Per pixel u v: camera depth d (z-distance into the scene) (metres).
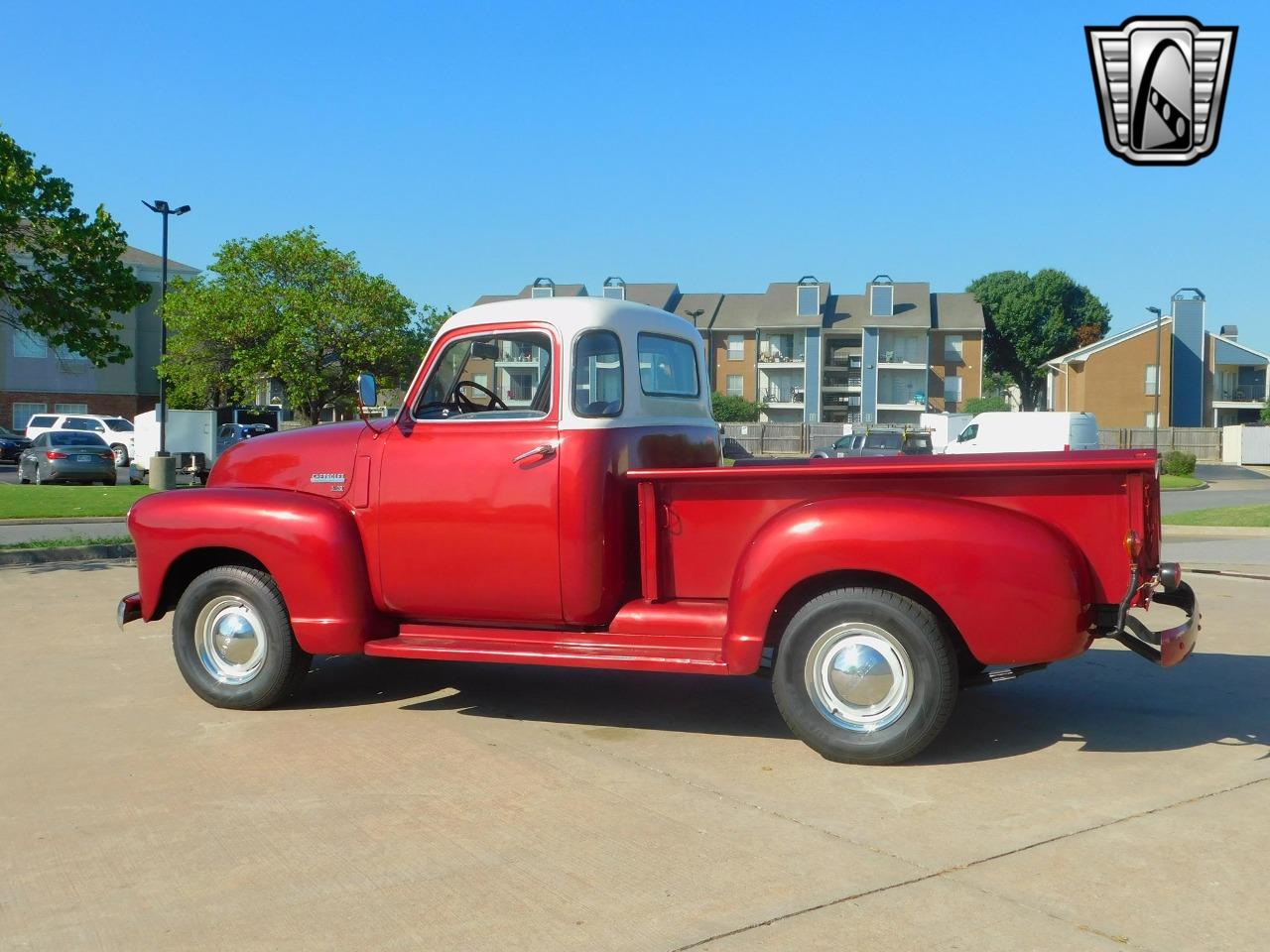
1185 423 62.53
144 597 6.36
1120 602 4.76
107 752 5.41
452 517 5.76
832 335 71.75
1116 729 5.73
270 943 3.38
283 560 5.96
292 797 4.72
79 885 3.83
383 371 44.16
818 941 3.34
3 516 18.48
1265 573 11.97
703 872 3.87
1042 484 4.82
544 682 6.95
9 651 7.93
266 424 43.62
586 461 5.54
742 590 5.07
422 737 5.66
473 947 3.34
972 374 69.75
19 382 51.34
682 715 6.10
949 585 4.78
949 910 3.53
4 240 15.66
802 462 5.69
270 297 42.94
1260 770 5.02
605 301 5.87
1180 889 3.69
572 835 4.25
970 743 5.47
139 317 54.38
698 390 6.58
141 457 31.84
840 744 5.06
